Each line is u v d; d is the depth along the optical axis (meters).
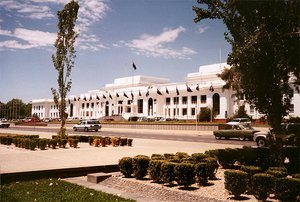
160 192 9.08
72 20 24.45
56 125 80.44
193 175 9.47
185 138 35.25
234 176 8.30
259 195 8.01
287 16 10.61
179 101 74.88
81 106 105.19
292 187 7.72
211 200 8.15
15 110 151.12
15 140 22.70
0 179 10.50
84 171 12.47
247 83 11.66
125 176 11.20
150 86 82.75
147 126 59.12
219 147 23.27
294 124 17.16
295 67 11.22
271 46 10.97
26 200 8.09
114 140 24.00
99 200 8.25
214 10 11.81
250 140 31.72
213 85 64.88
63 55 24.66
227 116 61.84
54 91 25.00
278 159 11.90
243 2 10.90
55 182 10.50
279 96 11.66
